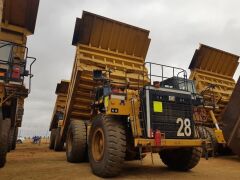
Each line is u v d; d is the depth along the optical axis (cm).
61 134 1034
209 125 1055
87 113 909
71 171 634
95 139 614
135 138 546
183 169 657
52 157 973
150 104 581
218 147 995
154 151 602
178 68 709
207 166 765
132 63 915
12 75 599
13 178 535
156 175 593
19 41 735
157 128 571
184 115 613
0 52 652
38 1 729
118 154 539
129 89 665
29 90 646
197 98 672
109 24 865
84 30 846
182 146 580
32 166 712
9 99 682
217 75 1217
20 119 1174
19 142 3123
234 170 686
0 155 617
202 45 1127
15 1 710
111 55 895
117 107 569
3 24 726
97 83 823
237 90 889
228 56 1198
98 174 564
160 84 659
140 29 902
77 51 848
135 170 666
